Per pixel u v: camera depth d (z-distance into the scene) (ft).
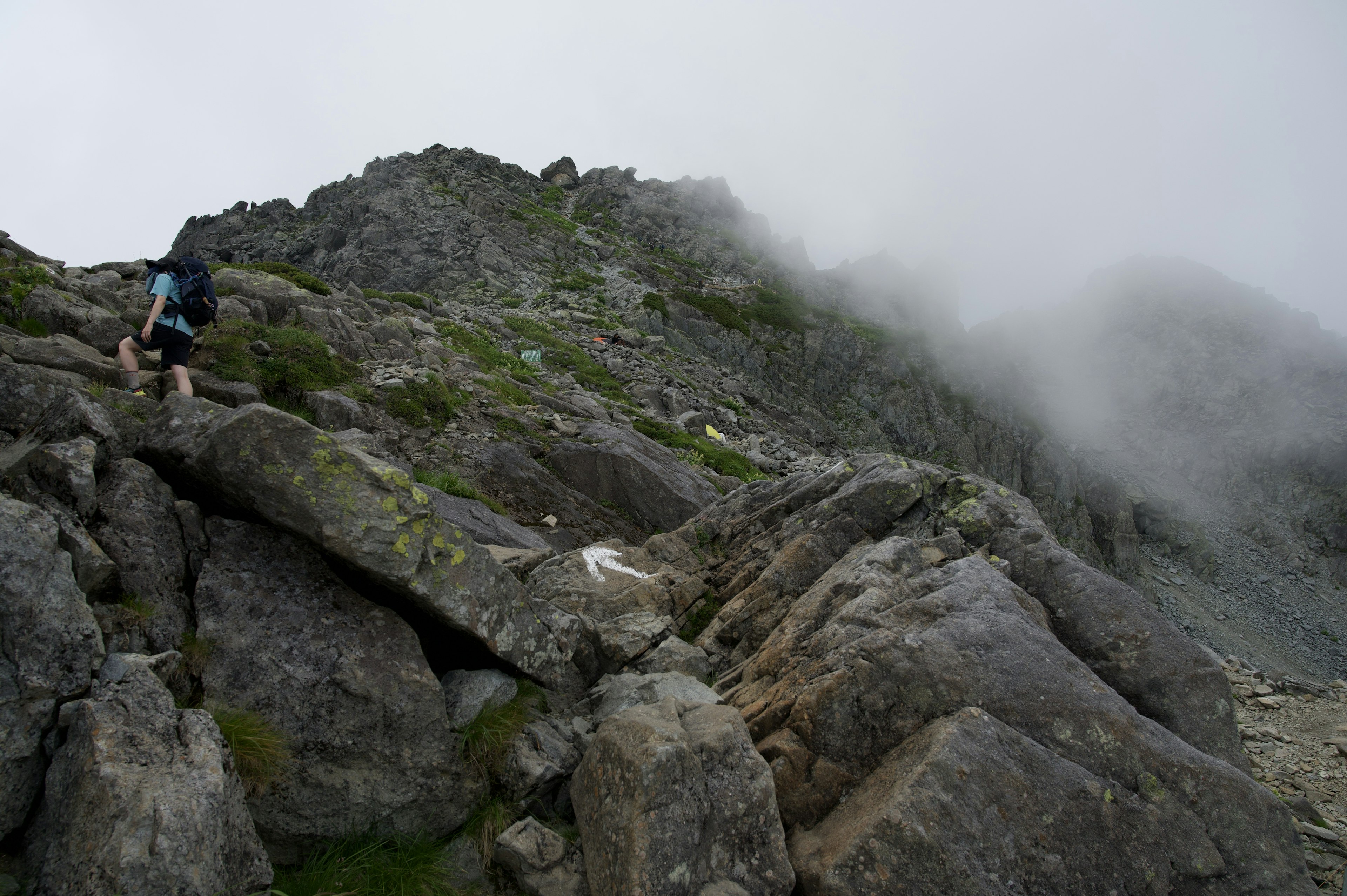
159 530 14.19
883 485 24.27
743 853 13.52
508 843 13.79
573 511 46.68
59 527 12.21
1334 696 29.68
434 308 92.68
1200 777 14.16
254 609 14.12
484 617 16.15
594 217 300.81
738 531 30.19
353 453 14.74
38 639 10.92
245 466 13.96
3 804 10.15
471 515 34.94
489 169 293.84
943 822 12.82
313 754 13.46
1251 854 13.60
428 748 14.57
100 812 9.52
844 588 19.12
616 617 24.29
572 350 103.09
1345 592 293.23
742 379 180.65
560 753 16.31
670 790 12.98
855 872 12.78
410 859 13.73
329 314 51.70
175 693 12.57
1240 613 263.70
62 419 14.64
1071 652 16.48
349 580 15.57
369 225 202.28
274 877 11.90
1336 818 20.66
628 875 12.23
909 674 15.39
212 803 10.23
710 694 18.54
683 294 214.48
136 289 44.19
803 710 15.58
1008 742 13.94
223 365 37.83
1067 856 13.10
